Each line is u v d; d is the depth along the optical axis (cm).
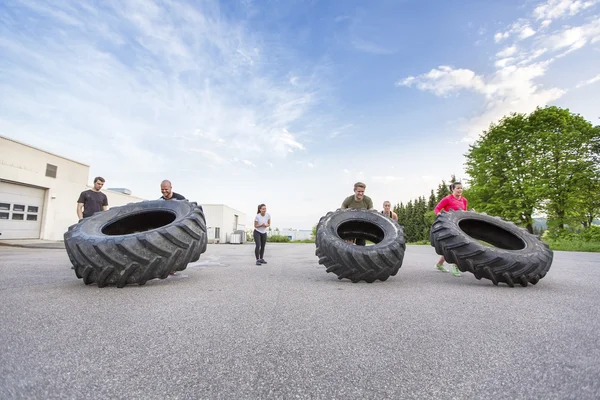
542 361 176
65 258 786
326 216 566
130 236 397
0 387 141
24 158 1478
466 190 2841
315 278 498
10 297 332
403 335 220
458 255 472
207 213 3155
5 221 1423
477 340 211
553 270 651
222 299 330
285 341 205
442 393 140
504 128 2666
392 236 511
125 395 136
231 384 146
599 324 249
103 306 295
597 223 2322
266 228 741
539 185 2270
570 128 2311
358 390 142
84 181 1852
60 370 159
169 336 212
